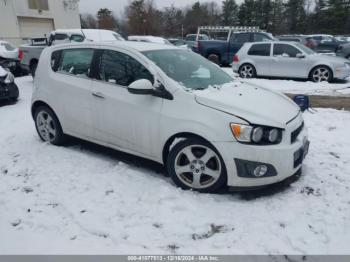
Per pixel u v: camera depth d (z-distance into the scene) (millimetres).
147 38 17609
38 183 3951
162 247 2844
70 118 4723
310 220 3158
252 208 3352
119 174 4078
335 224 3096
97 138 4492
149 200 3488
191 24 64438
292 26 61375
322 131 5770
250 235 2967
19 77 14422
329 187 3725
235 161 3336
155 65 3949
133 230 3047
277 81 11914
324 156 4602
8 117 7312
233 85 4273
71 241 2930
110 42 4504
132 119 3975
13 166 4457
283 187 3762
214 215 3240
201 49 16688
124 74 4156
